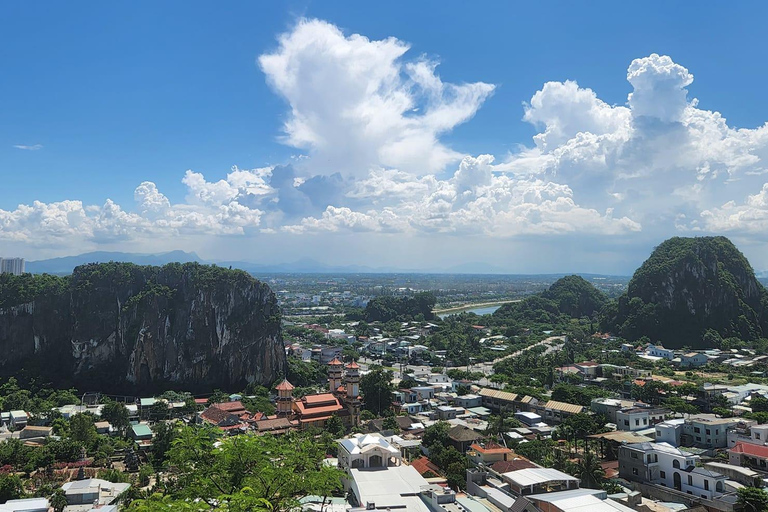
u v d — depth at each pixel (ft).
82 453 418.92
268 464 204.23
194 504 162.91
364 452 320.09
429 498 279.49
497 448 367.25
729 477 321.11
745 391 564.30
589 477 321.32
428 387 628.69
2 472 384.27
